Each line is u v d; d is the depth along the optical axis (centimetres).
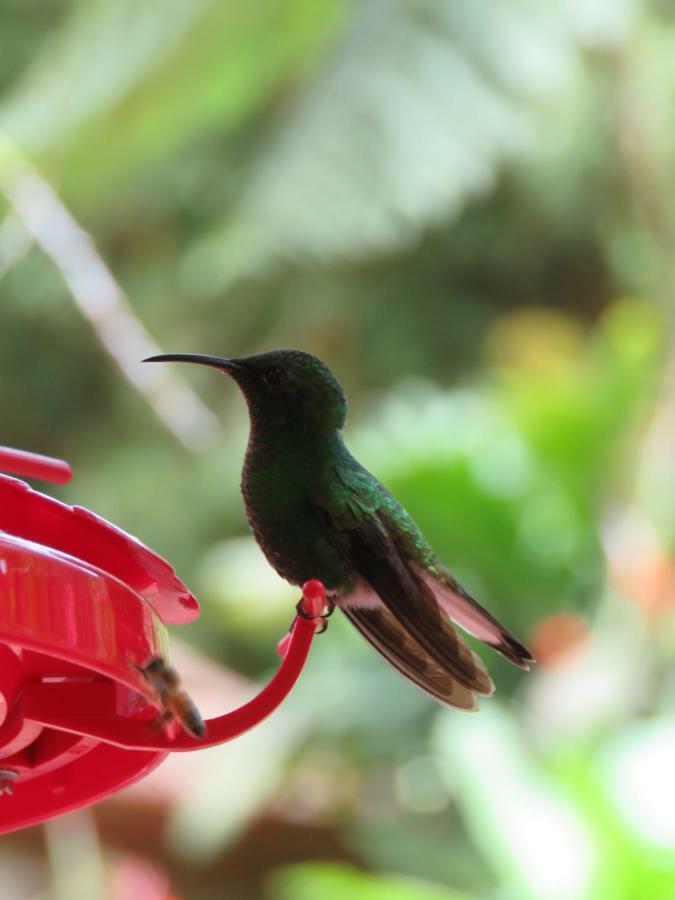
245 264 1156
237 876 1468
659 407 1266
